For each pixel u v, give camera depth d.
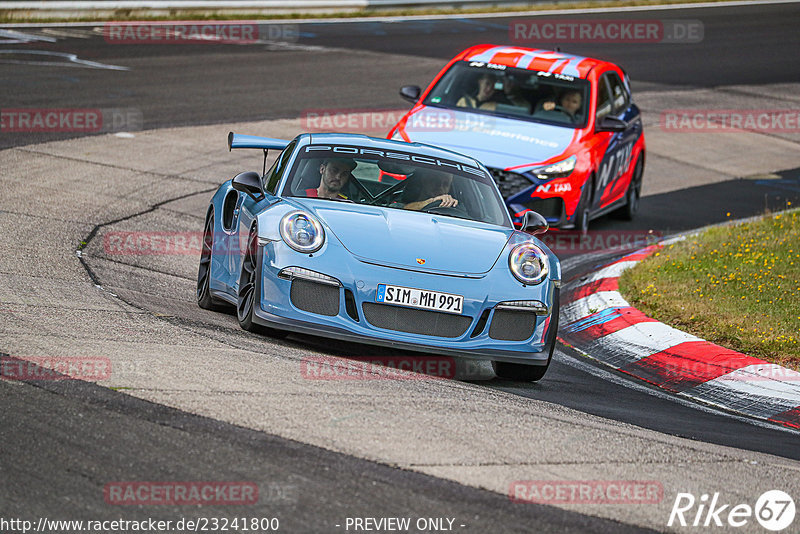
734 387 26.61
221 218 28.22
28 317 22.83
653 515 15.71
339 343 25.31
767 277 35.75
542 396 23.52
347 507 14.60
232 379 19.86
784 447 21.75
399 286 23.05
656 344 29.48
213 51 79.50
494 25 104.69
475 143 41.72
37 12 86.50
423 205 26.91
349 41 89.50
